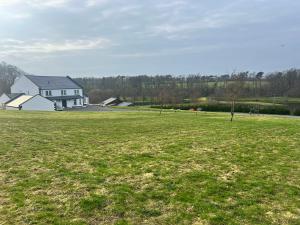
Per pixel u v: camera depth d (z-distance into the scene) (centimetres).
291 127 2075
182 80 11056
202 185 828
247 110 6316
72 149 1277
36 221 600
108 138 1580
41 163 1034
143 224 600
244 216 642
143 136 1659
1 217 614
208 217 632
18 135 1584
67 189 780
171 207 680
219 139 1557
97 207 673
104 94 10838
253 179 888
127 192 764
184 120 2647
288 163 1077
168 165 1027
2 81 10744
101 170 957
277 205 702
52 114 3341
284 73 9706
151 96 9831
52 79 7794
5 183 823
